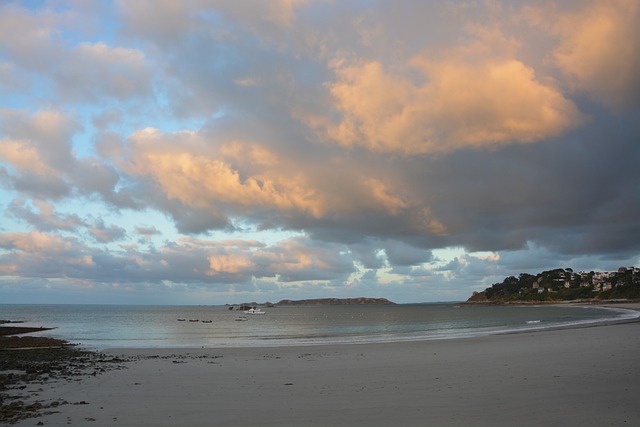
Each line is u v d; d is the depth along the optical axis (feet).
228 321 376.48
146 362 77.20
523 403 38.73
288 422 33.73
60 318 418.31
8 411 37.37
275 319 419.13
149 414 36.47
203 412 37.19
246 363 74.18
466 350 88.63
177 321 366.22
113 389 48.57
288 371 63.26
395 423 33.09
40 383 52.85
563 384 47.42
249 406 39.50
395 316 458.09
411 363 69.87
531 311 514.27
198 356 87.97
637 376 51.78
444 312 595.88
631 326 150.10
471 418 34.12
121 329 238.48
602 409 36.06
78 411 37.50
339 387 49.01
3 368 68.69
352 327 253.03
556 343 96.27
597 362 64.08
